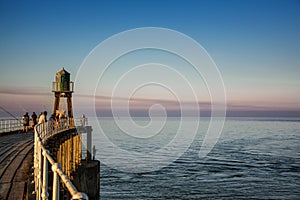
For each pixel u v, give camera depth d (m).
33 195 7.41
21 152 14.98
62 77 34.31
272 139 94.06
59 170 4.23
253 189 32.97
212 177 38.59
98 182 28.59
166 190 32.22
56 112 32.75
